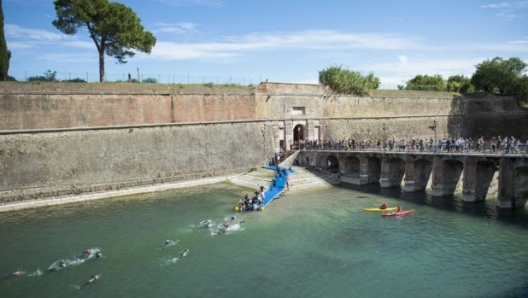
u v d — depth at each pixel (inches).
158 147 1753.2
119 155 1649.9
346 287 788.6
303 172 1865.2
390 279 820.0
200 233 1106.7
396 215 1259.2
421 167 1611.7
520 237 1036.5
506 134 2913.4
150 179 1697.8
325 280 819.4
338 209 1342.3
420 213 1279.5
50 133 1517.0
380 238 1055.0
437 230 1110.4
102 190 1574.8
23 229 1149.1
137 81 1900.8
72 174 1529.3
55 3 1865.2
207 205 1405.0
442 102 2822.3
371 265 887.7
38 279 834.8
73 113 1579.7
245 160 1991.9
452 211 1293.1
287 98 2176.4
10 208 1358.3
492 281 802.2
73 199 1480.1
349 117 2412.6
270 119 2111.2
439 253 948.0
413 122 2682.1
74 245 1021.2
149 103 1765.5
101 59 1972.2
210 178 1847.9
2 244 1030.4
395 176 1708.9
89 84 1644.9
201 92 1907.0
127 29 1919.3
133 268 884.6
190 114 1878.7
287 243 1027.3
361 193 1585.9
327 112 2336.4
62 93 1551.4
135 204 1430.9
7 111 1435.8
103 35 1909.4
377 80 2965.1
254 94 2063.2
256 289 784.3
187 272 863.7
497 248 968.9
